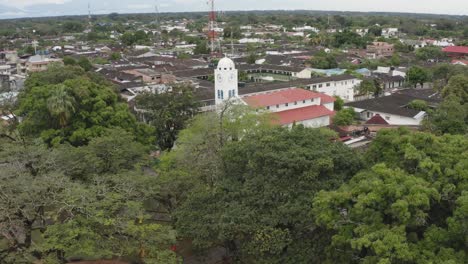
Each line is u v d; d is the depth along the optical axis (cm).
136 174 3862
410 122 7875
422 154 3012
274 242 3070
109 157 4194
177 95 6781
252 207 3297
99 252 3108
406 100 8912
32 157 3834
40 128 5278
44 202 3244
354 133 7125
